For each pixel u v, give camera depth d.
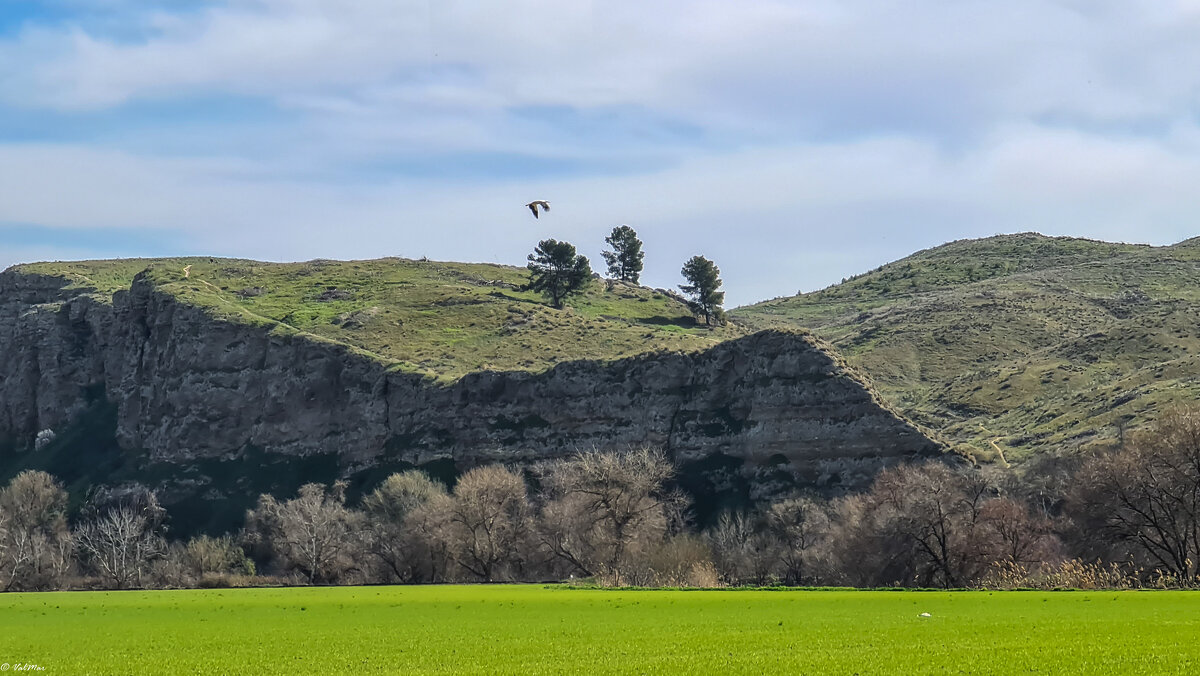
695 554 98.12
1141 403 128.25
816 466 124.56
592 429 141.00
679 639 45.47
